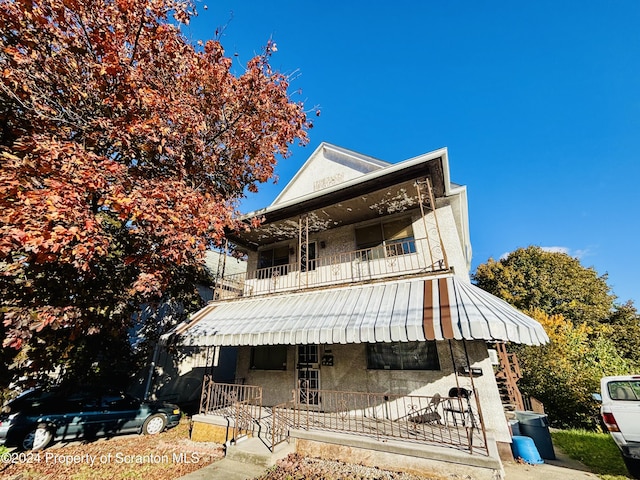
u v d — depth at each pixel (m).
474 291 8.29
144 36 7.97
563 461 8.12
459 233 14.55
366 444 6.99
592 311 26.59
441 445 6.58
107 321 8.47
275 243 16.28
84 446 9.30
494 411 8.10
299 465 6.98
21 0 6.09
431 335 6.75
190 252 8.74
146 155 8.76
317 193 11.63
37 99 7.00
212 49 9.73
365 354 10.62
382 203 12.05
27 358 7.32
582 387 13.19
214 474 6.48
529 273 30.12
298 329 8.76
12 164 5.84
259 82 10.16
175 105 8.09
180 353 17.44
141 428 10.77
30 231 5.14
